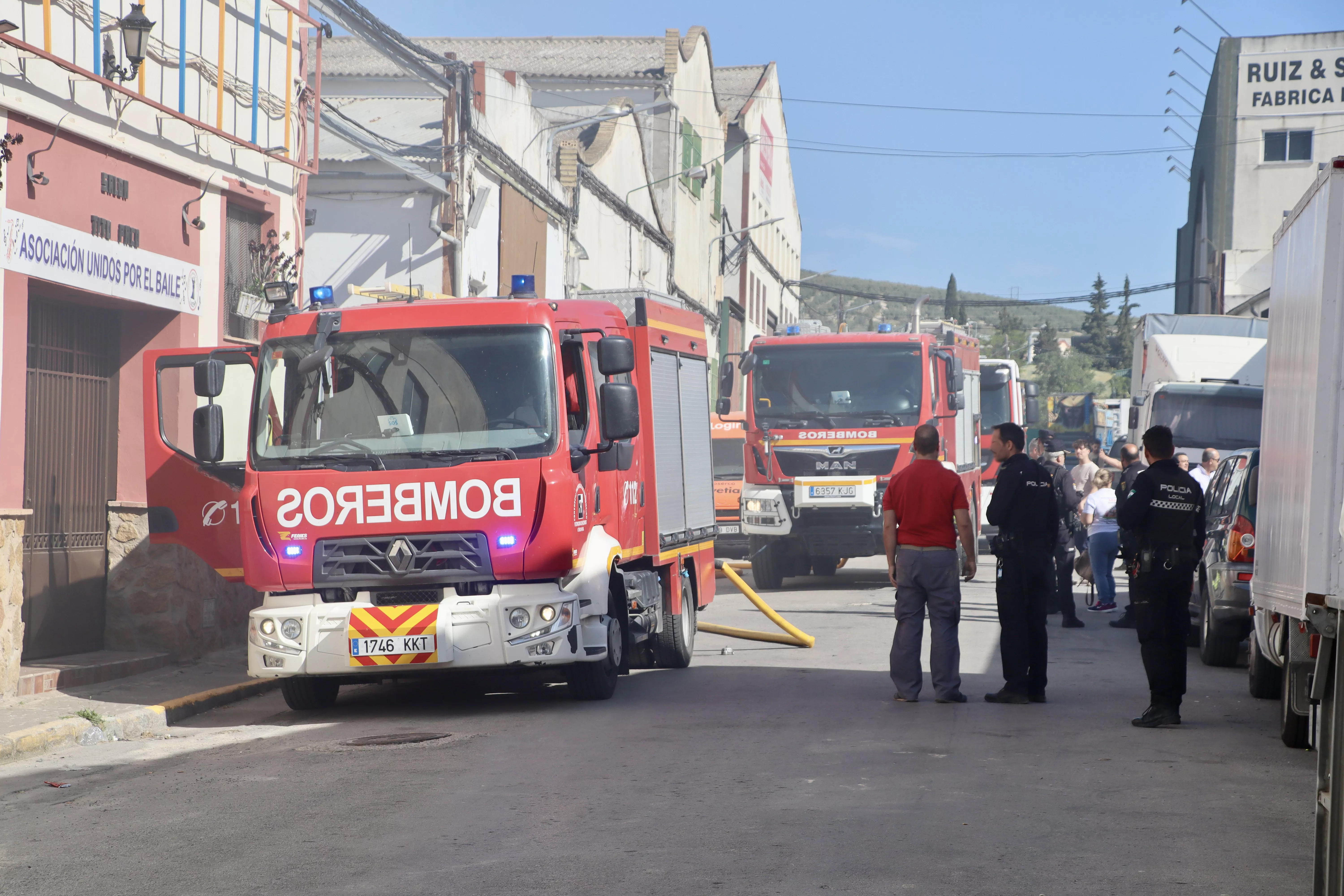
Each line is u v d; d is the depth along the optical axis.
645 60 43.81
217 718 10.89
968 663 13.12
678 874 5.66
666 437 12.96
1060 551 16.34
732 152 55.97
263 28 15.62
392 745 9.05
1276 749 8.62
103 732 9.74
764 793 7.24
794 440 20.77
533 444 10.05
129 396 13.43
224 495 11.52
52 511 12.48
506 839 6.32
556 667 10.69
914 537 10.65
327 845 6.30
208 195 14.19
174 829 6.78
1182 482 9.52
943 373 21.30
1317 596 6.14
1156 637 9.50
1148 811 6.84
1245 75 57.09
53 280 11.52
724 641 15.49
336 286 22.78
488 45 44.62
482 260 24.31
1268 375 8.80
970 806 6.93
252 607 14.86
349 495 10.03
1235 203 57.25
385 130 23.84
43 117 11.34
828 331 22.59
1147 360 27.58
